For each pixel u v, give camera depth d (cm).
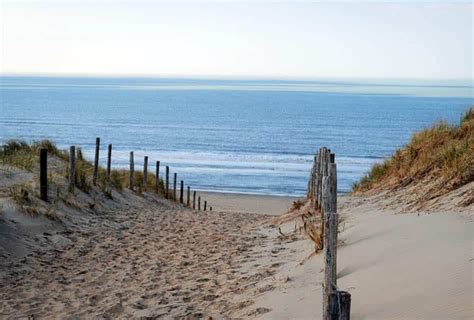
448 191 1231
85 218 1633
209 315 794
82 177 1934
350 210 1460
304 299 767
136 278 1041
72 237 1381
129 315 819
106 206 1928
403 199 1370
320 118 17188
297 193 5006
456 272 695
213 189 5072
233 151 8644
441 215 1038
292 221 1633
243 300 838
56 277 1044
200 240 1446
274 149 9031
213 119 16612
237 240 1417
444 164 1430
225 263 1128
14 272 1047
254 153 8425
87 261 1179
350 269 870
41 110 19162
